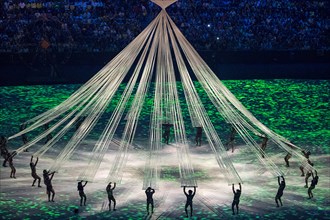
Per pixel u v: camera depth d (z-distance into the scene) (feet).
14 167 162.40
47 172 144.97
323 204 146.10
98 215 139.64
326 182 157.99
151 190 148.66
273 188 153.89
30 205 143.95
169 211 141.59
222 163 155.53
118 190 151.23
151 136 162.91
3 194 149.07
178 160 163.43
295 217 139.95
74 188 152.05
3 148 161.68
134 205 144.15
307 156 157.89
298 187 154.71
